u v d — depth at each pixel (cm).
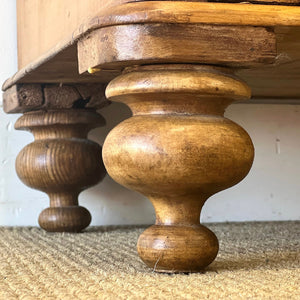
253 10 89
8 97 169
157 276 94
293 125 205
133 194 191
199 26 88
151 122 92
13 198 186
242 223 192
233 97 96
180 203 97
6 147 186
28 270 104
